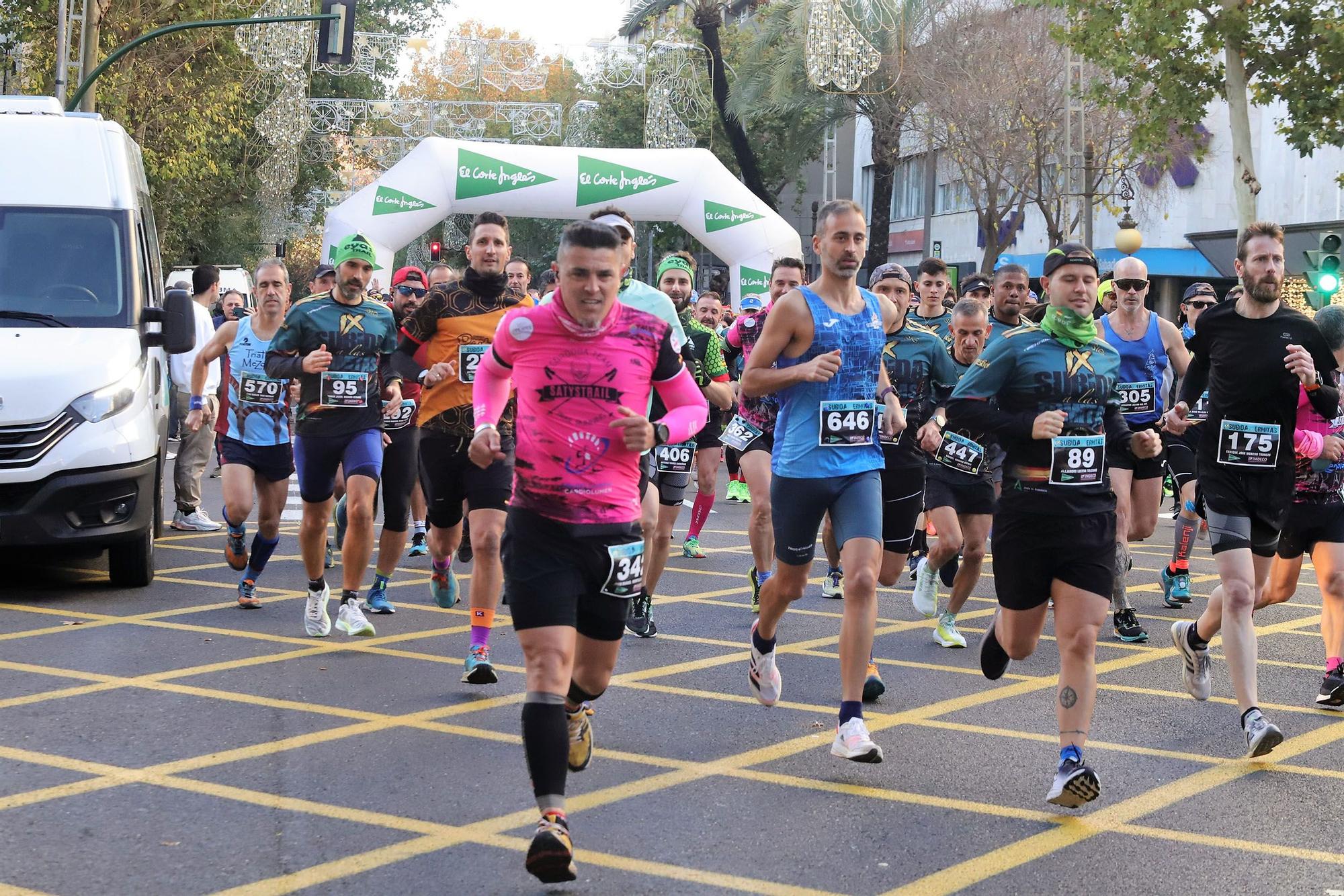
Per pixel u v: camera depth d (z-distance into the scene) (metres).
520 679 7.29
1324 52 21.16
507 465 7.13
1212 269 33.47
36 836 4.79
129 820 4.97
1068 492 5.39
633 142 51.94
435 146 23.33
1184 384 6.76
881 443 7.34
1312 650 8.74
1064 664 5.31
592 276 4.54
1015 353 5.52
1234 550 6.26
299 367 7.77
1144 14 21.36
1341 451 6.88
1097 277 5.55
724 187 24.11
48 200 10.34
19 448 8.80
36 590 9.66
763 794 5.43
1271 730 5.86
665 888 4.40
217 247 42.66
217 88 33.59
